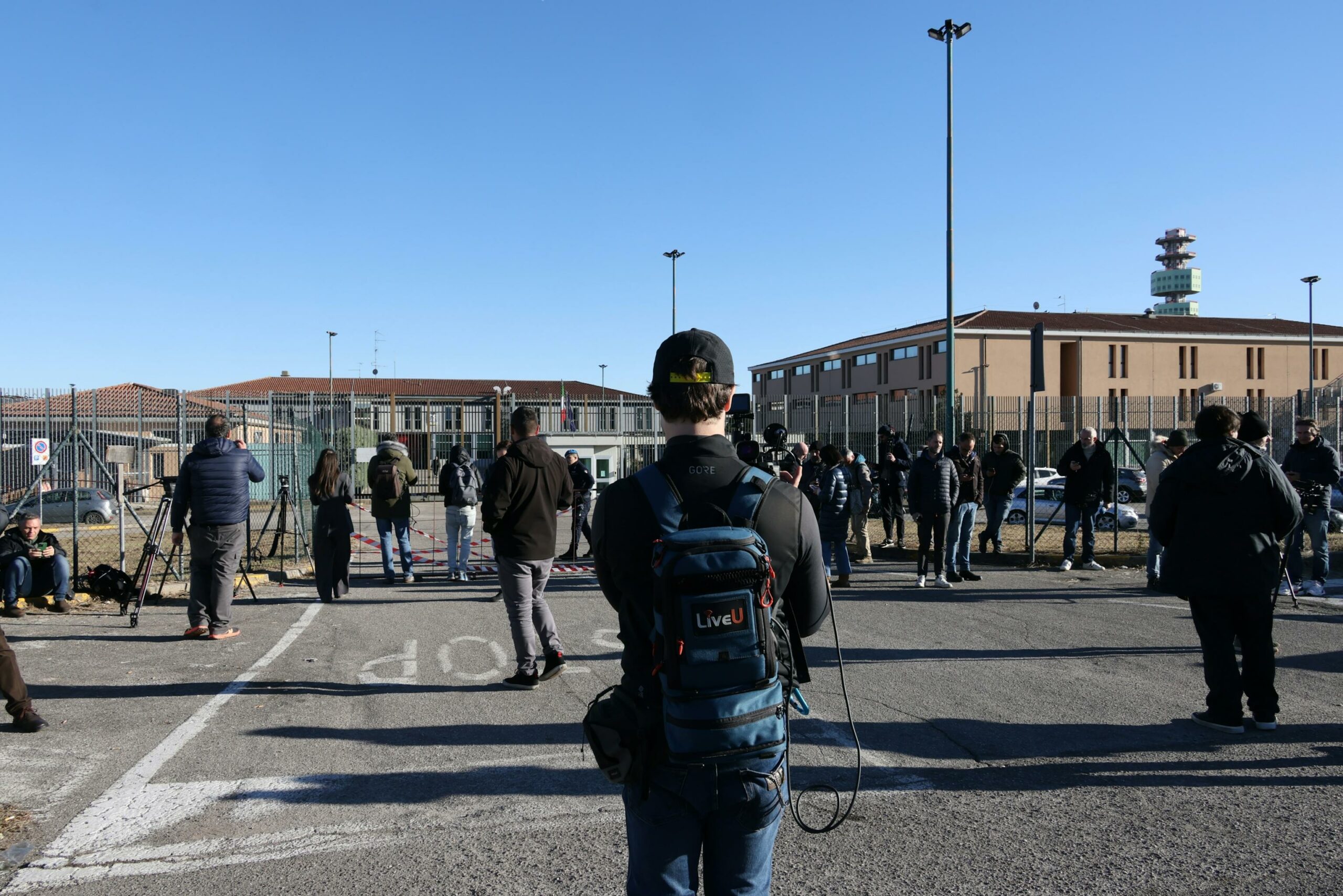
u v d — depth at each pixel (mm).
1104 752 4902
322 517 9984
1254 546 5156
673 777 1964
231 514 8102
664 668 1942
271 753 4922
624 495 2111
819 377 67438
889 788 4379
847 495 11070
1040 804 4168
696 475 2100
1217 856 3621
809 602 2193
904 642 7781
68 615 9578
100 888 3402
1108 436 13992
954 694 6086
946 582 11297
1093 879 3428
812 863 3561
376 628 8664
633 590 2061
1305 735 5184
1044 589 11008
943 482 11109
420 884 3404
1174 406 28016
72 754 4918
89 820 4020
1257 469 5211
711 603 1902
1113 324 57719
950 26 17891
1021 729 5309
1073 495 12734
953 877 3441
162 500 9234
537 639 7953
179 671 6855
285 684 6465
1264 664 5242
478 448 38250
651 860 1998
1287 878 3432
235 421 13945
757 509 2061
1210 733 5242
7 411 16281
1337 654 7230
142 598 8938
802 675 2221
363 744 5074
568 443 33281
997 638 7961
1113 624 8641
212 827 3945
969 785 4418
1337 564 12422
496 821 4004
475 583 12031
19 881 3455
